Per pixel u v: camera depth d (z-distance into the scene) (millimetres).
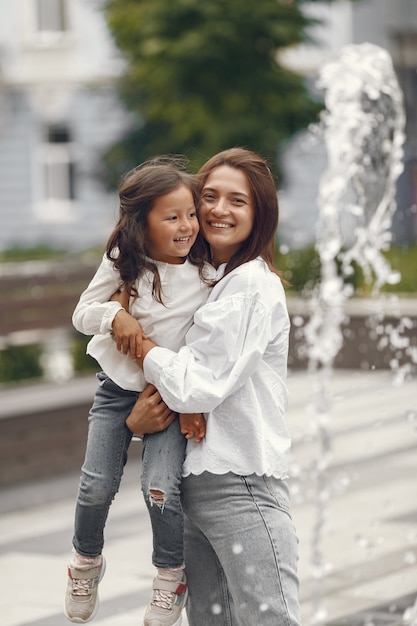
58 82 32562
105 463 3963
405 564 6699
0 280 11883
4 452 8984
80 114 32562
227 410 3855
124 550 7215
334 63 7992
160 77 21297
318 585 6332
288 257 16516
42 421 9219
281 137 21375
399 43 29297
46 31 32656
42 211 33250
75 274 12867
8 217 33562
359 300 14867
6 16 32906
